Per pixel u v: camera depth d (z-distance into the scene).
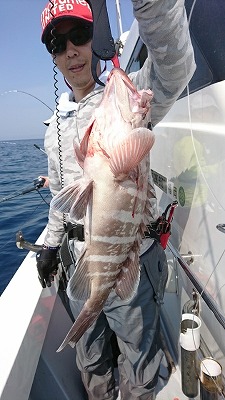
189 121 1.53
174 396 1.78
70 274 1.70
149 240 1.57
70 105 1.62
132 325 1.56
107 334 1.80
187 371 1.59
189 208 1.63
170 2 0.86
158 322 1.68
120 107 0.96
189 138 1.53
